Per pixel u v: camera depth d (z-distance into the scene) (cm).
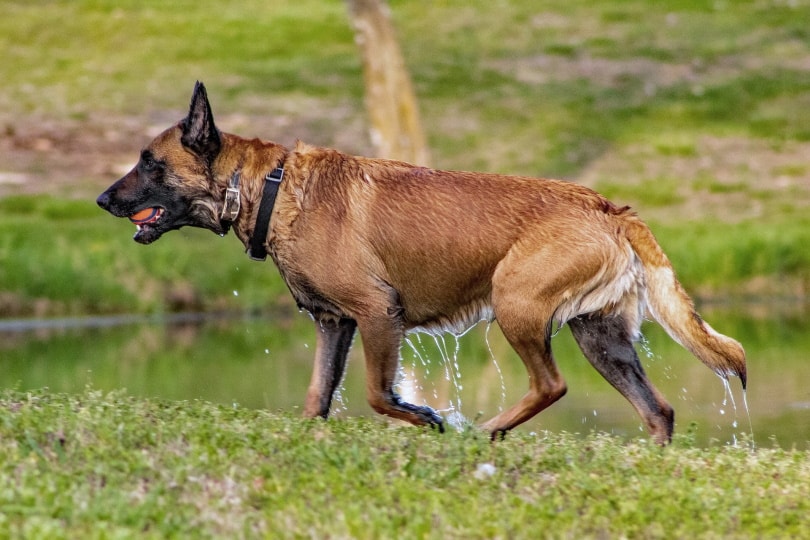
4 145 2777
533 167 2802
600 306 913
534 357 918
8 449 760
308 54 3488
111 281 2058
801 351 1612
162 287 2069
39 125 2927
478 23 3716
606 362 935
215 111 3053
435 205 925
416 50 3516
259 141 954
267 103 3114
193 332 1867
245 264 2125
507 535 662
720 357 905
